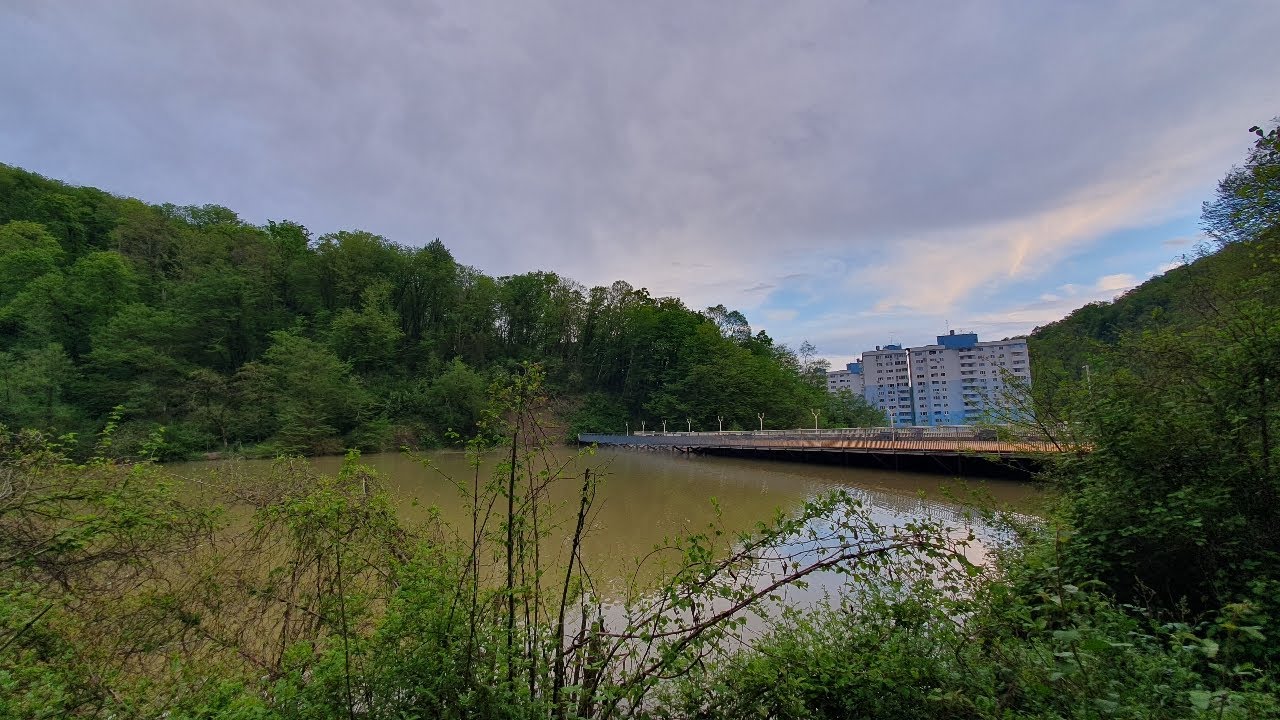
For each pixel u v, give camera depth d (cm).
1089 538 437
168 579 398
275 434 3697
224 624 379
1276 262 518
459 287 6875
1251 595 362
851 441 2850
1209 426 445
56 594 362
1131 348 538
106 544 389
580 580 312
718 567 287
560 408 5753
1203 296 550
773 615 576
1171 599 404
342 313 5378
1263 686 276
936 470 2517
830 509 289
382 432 4259
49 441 412
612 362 6925
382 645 272
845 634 375
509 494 282
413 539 383
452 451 3916
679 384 5819
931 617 308
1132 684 253
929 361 8919
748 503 1769
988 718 235
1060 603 251
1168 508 425
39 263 4156
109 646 350
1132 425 473
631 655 325
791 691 293
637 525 1394
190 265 5106
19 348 3444
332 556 362
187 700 305
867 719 277
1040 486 742
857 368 11094
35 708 264
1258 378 414
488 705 236
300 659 293
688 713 305
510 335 7006
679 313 7200
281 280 5753
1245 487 414
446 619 260
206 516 420
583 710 275
